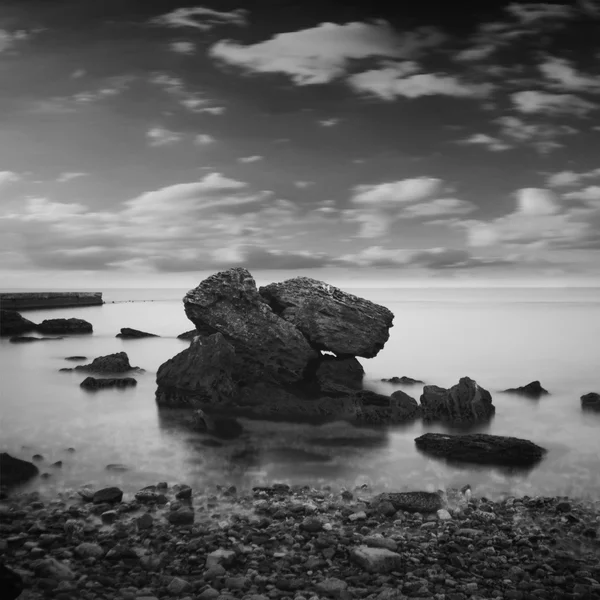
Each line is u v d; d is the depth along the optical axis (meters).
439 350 33.41
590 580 8.63
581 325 48.91
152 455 14.30
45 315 57.62
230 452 14.65
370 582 8.48
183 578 8.49
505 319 55.75
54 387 21.83
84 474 12.90
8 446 14.85
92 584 8.19
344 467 13.70
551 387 23.11
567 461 14.30
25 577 8.26
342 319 21.77
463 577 8.70
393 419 17.83
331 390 20.64
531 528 10.56
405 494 11.59
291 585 8.27
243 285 21.30
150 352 31.84
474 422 17.77
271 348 20.39
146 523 10.20
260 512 10.97
